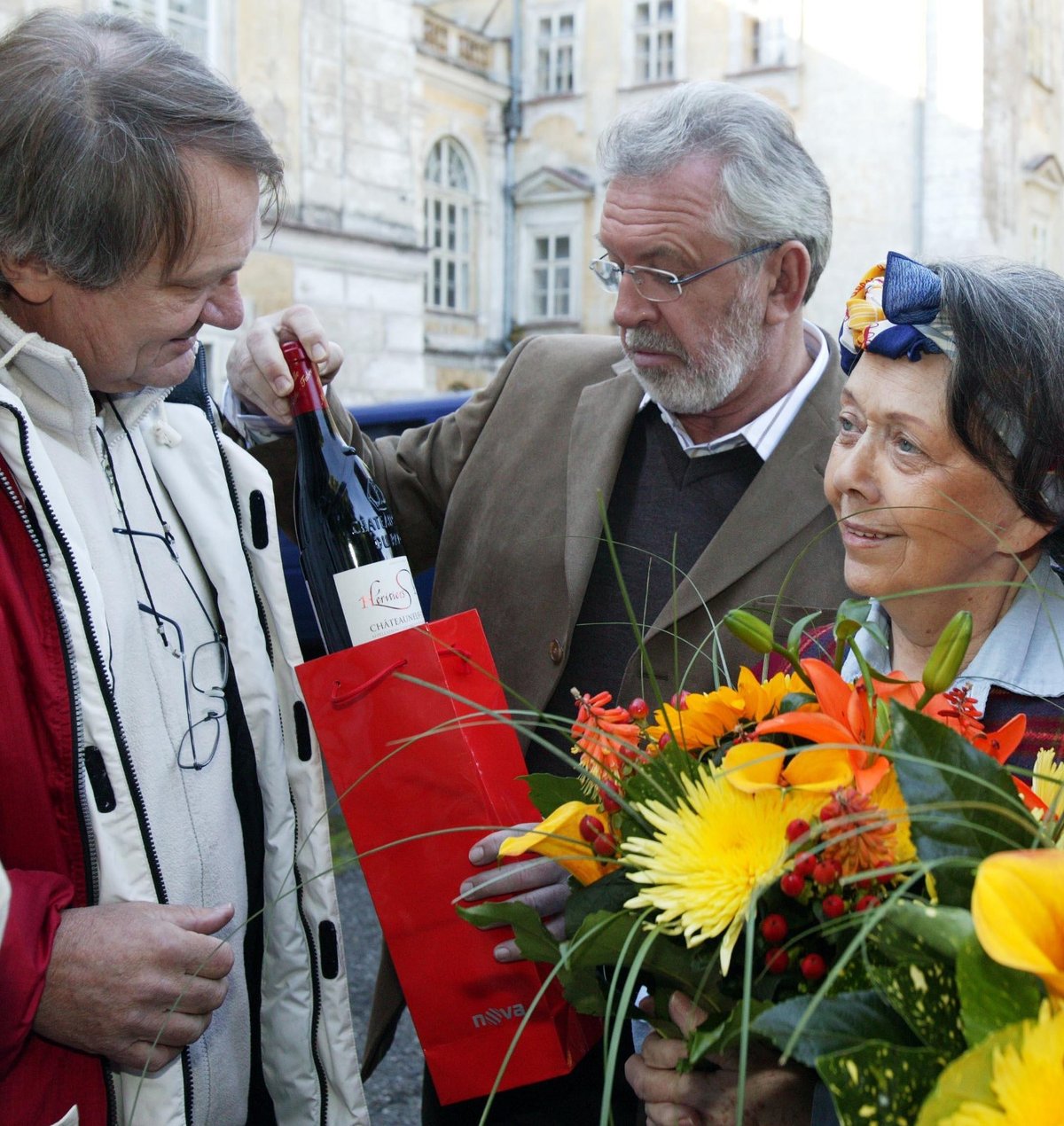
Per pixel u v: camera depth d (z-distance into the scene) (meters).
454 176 18.58
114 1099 1.21
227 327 1.31
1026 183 16.31
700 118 1.60
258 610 1.47
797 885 0.80
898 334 1.10
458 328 18.56
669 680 1.60
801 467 1.63
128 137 1.12
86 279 1.16
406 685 1.25
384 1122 2.73
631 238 1.59
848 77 15.59
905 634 1.23
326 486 1.61
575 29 18.16
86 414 1.28
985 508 1.11
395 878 1.26
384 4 12.91
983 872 0.68
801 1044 0.75
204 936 1.16
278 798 1.45
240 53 11.51
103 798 1.20
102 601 1.22
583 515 1.73
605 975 1.06
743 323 1.61
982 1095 0.66
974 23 14.93
